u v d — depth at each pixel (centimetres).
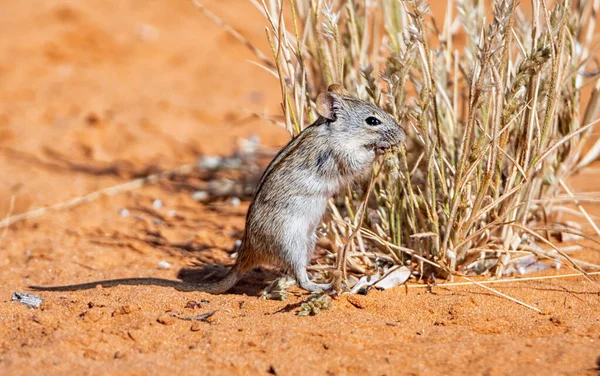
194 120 2164
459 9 1181
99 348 900
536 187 1150
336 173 1041
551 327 940
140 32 2720
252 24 2780
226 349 890
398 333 923
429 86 1048
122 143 1980
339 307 1012
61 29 2677
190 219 1482
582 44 1291
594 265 1108
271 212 1039
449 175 1098
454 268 1074
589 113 1209
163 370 841
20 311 1021
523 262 1127
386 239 1109
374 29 1277
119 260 1294
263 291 1088
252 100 2309
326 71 1163
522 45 1134
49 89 2328
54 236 1407
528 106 1023
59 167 1812
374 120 1030
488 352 857
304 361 857
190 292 1080
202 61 2591
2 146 1936
